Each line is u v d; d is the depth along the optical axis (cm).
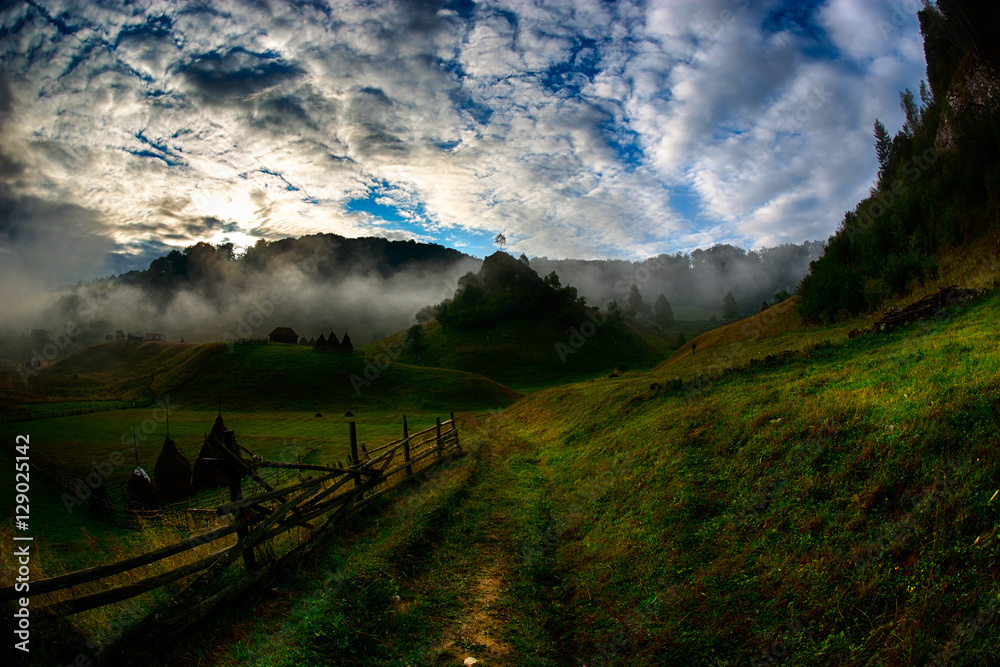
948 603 362
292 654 421
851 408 749
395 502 959
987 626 335
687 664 417
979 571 376
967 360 802
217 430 1947
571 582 628
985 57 4278
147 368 11869
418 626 503
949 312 1611
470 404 7412
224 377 8506
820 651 375
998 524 402
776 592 459
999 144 2972
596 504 896
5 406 6912
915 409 647
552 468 1398
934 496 474
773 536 553
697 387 1464
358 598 531
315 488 714
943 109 4788
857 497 539
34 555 608
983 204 2883
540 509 961
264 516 595
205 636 464
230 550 529
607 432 1499
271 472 1488
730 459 799
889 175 5759
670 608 498
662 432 1116
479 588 610
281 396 7769
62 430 5309
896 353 1121
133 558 443
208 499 2311
